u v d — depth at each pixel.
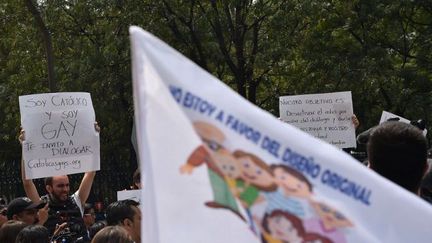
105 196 18.91
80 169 7.61
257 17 20.86
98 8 20.88
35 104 7.57
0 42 23.64
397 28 21.69
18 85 23.12
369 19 21.08
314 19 21.03
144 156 1.89
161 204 1.92
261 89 23.84
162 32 20.94
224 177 1.99
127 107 22.22
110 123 23.06
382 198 2.11
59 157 7.56
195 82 1.99
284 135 2.06
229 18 21.25
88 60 20.84
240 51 21.69
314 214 2.04
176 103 1.96
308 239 2.03
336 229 2.05
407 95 20.34
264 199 2.01
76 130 7.62
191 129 1.97
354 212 2.08
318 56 21.17
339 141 9.04
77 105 7.66
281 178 2.04
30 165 7.53
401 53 22.27
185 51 21.75
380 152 2.71
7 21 22.00
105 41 21.33
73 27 21.88
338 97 9.03
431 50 21.41
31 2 17.61
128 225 5.96
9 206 6.89
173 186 1.93
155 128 1.94
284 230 2.01
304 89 21.67
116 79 21.17
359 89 20.73
